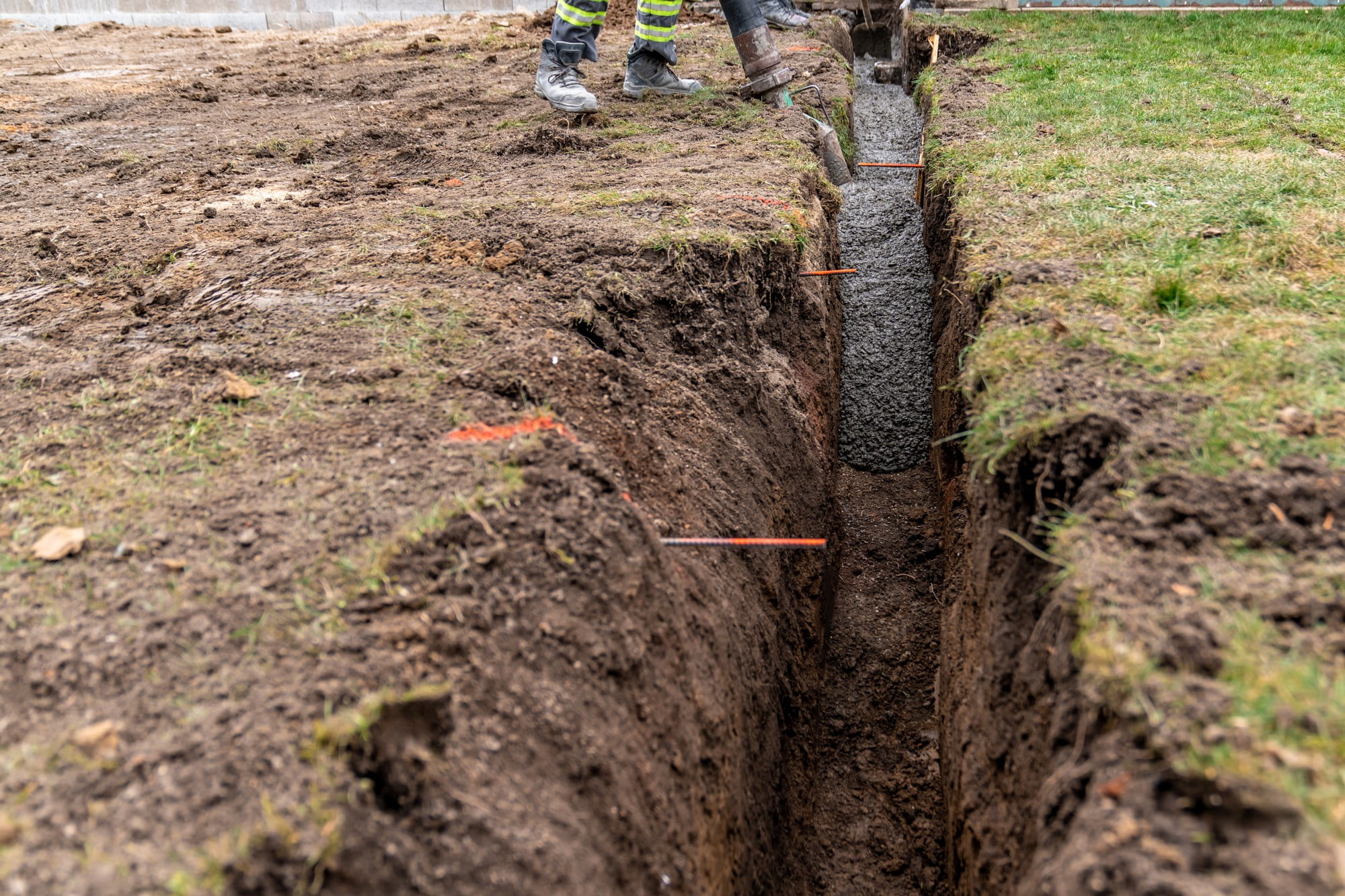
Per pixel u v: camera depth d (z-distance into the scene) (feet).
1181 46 26.96
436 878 5.32
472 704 6.20
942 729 11.40
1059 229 12.64
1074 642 6.60
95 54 32.60
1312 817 4.84
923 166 21.75
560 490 7.76
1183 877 4.89
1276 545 6.62
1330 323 9.18
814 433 14.61
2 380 9.54
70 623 6.27
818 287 15.99
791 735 11.36
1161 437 7.60
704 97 20.79
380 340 9.76
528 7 39.81
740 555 10.69
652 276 11.85
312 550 6.87
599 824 6.43
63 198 15.52
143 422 8.63
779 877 9.98
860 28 38.01
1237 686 5.60
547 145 17.30
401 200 14.60
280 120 21.01
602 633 7.26
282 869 4.93
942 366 16.01
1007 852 7.68
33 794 5.18
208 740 5.46
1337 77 21.86
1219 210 12.80
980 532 10.11
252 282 11.44
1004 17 33.58
